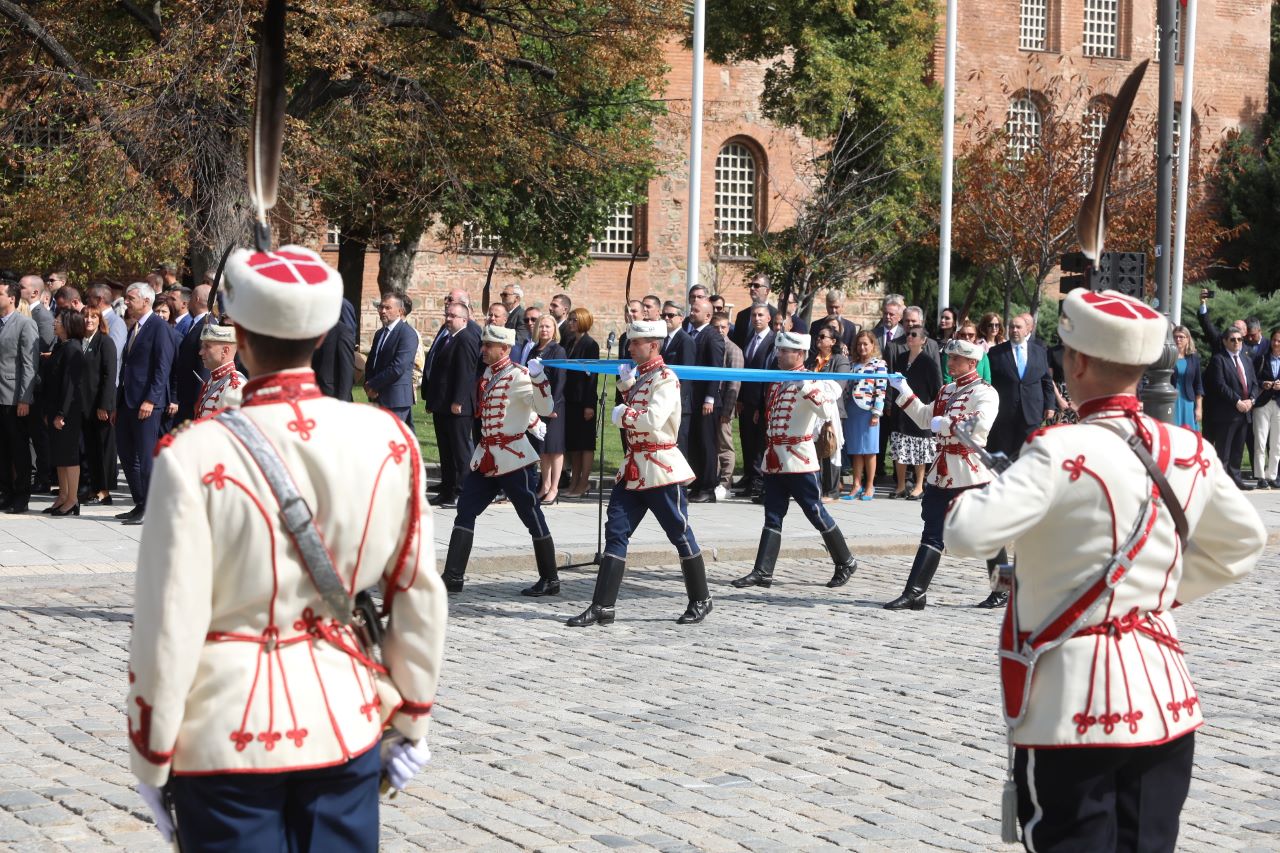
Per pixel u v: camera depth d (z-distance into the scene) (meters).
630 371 10.73
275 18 3.80
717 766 6.92
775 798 6.42
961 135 39.50
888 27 35.22
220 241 21.39
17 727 7.39
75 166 20.92
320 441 3.32
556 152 28.53
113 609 10.69
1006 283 36.62
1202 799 6.50
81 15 22.72
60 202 21.05
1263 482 20.64
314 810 3.31
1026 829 3.94
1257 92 50.81
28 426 15.44
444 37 25.25
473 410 16.86
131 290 14.68
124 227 20.83
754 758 7.06
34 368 15.25
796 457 12.19
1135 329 3.92
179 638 3.16
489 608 11.19
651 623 10.70
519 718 7.79
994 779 6.77
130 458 14.66
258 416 3.31
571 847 5.73
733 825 6.04
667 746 7.26
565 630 10.38
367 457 3.37
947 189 22.36
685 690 8.52
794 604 11.60
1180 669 4.00
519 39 28.11
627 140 30.12
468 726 7.61
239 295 3.35
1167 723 3.88
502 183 29.64
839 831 5.97
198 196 21.66
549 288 45.03
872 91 34.19
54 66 22.97
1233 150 47.12
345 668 3.37
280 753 3.23
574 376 17.48
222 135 21.83
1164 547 3.94
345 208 27.02
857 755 7.13
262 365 3.38
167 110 21.11
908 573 13.27
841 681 8.80
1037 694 3.92
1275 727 7.79
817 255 34.88
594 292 45.50
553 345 17.05
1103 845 3.87
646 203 41.59
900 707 8.14
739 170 46.56
